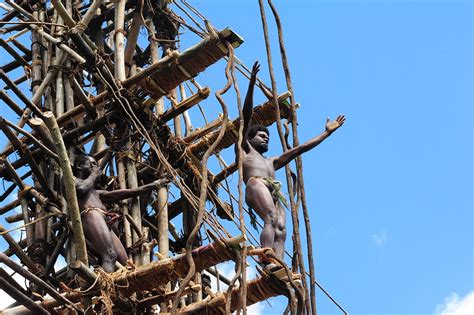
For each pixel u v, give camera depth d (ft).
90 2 115.44
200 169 103.14
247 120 90.53
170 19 113.91
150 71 97.45
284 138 94.68
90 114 100.01
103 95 99.40
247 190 88.63
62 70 100.37
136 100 98.48
